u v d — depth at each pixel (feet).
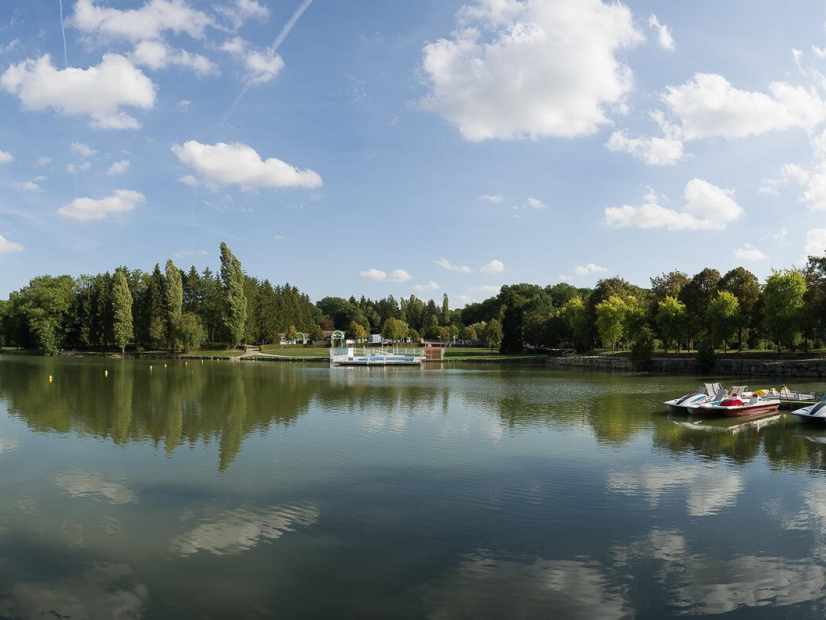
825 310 196.95
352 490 56.85
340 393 149.69
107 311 376.89
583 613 32.99
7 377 187.83
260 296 465.06
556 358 318.86
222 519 48.49
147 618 32.37
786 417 105.29
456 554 41.27
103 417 102.89
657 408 118.52
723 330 233.96
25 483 59.16
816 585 36.60
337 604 34.01
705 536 44.83
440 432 89.25
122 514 49.80
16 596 35.06
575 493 56.08
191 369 249.34
